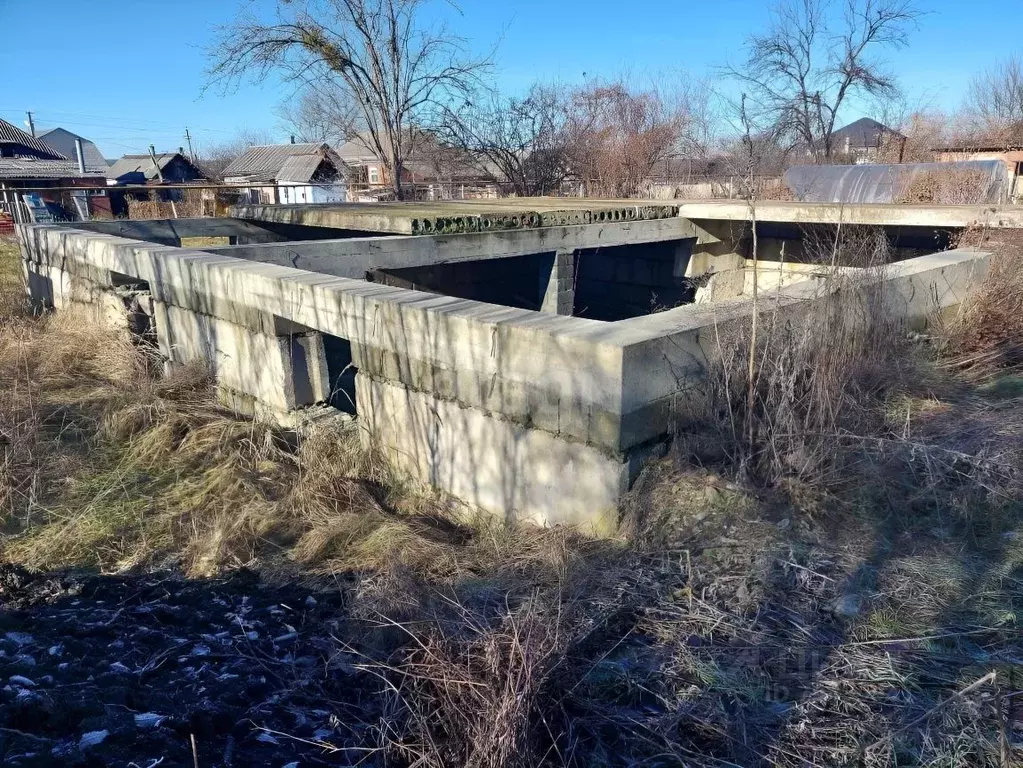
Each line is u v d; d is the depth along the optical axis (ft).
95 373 25.85
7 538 15.96
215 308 22.72
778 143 94.68
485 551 14.48
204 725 9.39
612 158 71.92
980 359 20.30
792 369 14.71
